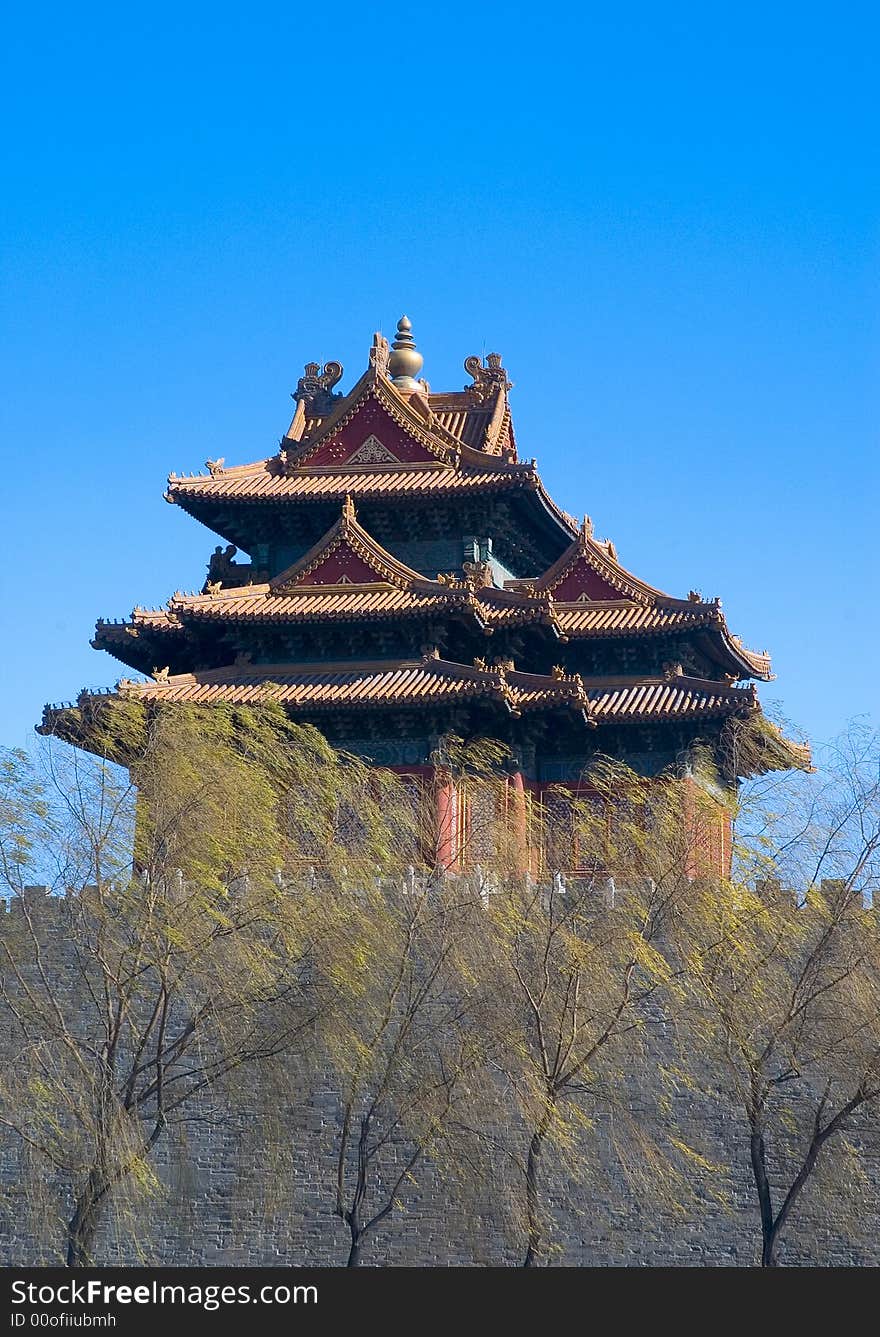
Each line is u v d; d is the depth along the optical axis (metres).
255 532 134.62
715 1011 90.81
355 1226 88.25
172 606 121.81
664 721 119.00
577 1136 91.12
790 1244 91.38
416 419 134.50
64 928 94.38
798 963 91.56
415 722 118.56
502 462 130.75
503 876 97.06
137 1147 86.75
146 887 91.69
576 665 127.19
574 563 129.50
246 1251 93.88
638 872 95.12
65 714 114.31
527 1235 88.50
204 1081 90.12
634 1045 93.31
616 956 92.44
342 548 125.50
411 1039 92.25
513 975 91.94
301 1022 90.94
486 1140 90.44
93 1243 93.06
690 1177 93.31
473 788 104.19
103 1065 87.94
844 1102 92.44
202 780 93.31
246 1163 93.44
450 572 131.75
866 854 92.94
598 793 120.88
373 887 93.69
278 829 95.44
